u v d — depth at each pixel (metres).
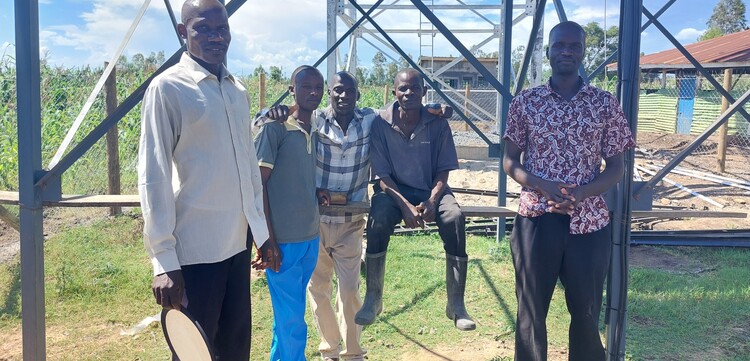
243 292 2.89
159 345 4.40
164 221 2.42
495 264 6.22
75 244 6.80
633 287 5.63
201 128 2.54
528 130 3.12
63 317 4.90
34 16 3.16
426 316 4.95
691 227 8.16
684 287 5.61
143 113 2.47
